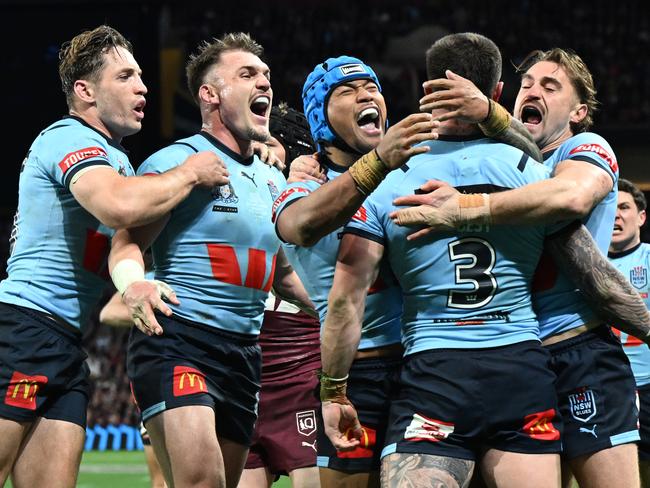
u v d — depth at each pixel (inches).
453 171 119.2
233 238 154.1
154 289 135.8
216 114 160.1
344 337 121.5
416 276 119.3
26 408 149.2
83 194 143.6
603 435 129.6
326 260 130.0
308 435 190.5
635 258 229.9
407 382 119.2
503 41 924.6
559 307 131.9
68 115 159.2
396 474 115.4
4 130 741.9
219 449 145.3
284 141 192.7
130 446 660.1
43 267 153.9
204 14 960.3
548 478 115.4
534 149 124.6
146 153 753.0
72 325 156.0
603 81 859.4
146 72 751.1
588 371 130.6
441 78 121.3
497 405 115.3
